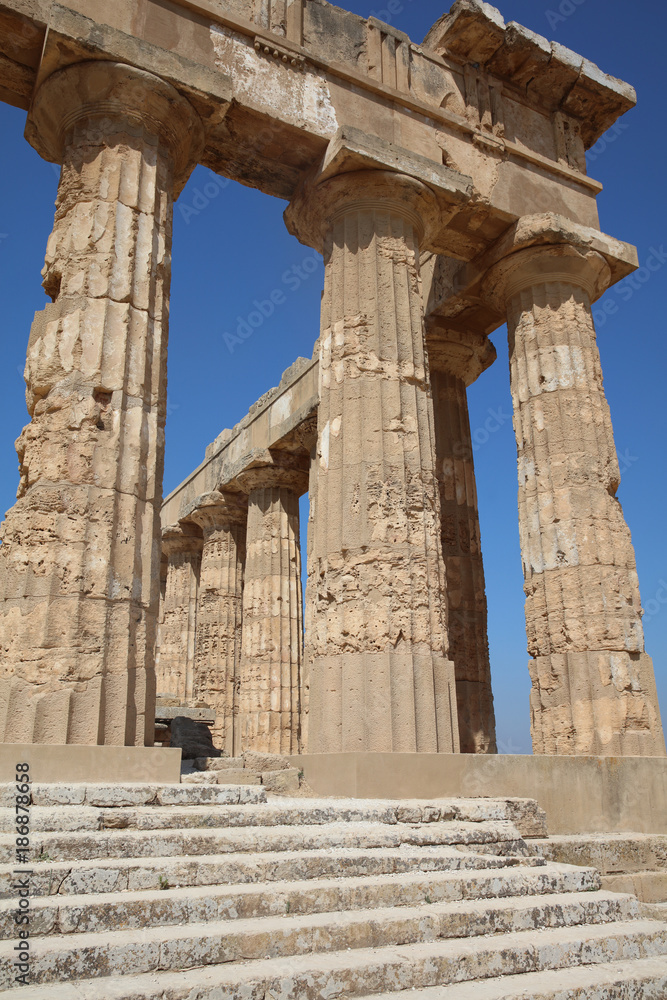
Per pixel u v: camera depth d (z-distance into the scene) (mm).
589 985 4828
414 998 4449
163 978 4191
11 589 8617
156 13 11273
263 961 4543
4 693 8227
